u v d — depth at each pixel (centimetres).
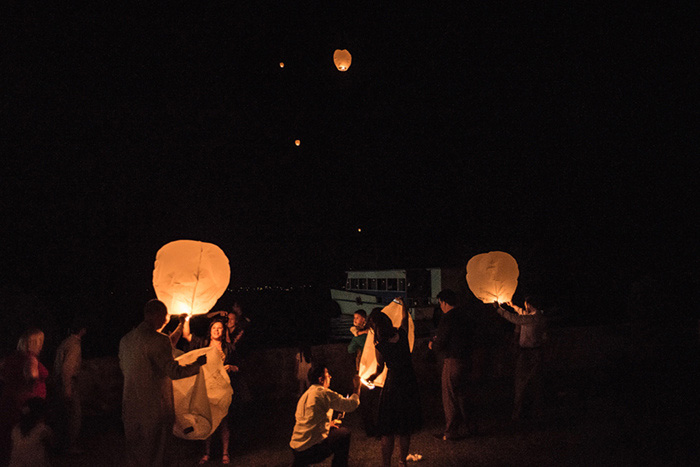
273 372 932
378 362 583
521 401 782
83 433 745
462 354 694
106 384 838
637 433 704
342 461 532
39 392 521
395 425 562
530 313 798
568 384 1023
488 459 621
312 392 527
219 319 670
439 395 952
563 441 679
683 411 808
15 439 433
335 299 2936
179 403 513
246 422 801
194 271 499
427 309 1959
